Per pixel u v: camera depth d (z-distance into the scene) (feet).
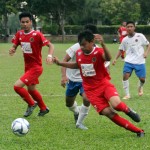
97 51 49.96
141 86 87.92
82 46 49.39
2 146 47.88
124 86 85.05
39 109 73.05
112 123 60.59
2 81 113.19
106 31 431.02
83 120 58.18
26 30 63.93
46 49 274.16
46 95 88.89
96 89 51.19
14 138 51.62
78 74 57.52
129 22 84.69
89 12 454.40
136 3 434.71
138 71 85.71
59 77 122.72
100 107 50.62
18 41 65.21
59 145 48.21
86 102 55.77
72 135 53.21
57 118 64.85
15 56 213.87
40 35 63.57
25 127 50.29
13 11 414.41
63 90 96.37
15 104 77.87
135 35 85.20
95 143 48.98
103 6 447.42
